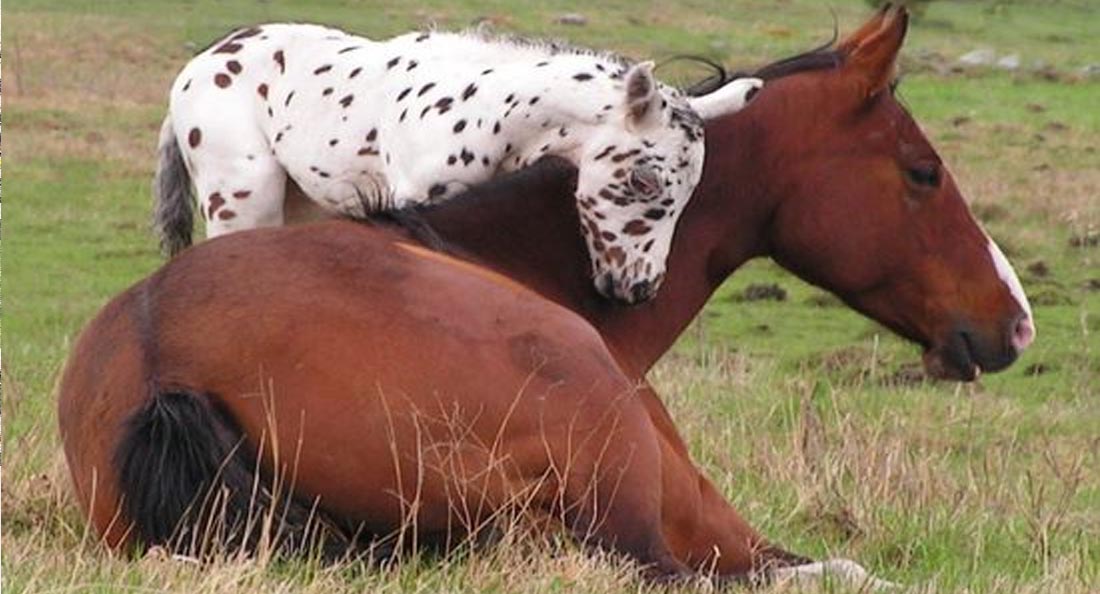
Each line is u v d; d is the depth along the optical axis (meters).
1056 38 71.69
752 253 12.41
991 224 36.62
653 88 11.57
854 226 12.24
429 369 9.27
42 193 36.22
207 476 9.02
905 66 60.88
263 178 14.94
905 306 12.47
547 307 9.70
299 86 14.71
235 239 9.77
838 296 12.59
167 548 9.06
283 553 9.14
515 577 9.16
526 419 9.34
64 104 45.88
